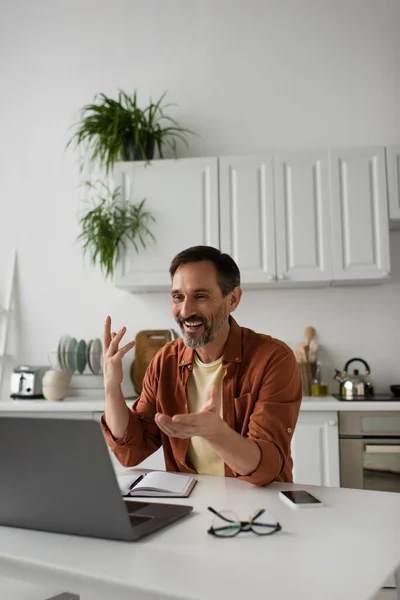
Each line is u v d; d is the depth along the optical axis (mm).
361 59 3477
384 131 3410
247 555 841
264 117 3506
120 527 908
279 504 1137
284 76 3520
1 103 3814
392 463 2678
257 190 3088
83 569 794
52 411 2941
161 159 3361
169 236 3123
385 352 3275
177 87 3607
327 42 3512
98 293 3561
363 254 2994
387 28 3475
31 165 3732
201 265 1509
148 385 1726
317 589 714
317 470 2689
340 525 990
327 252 3016
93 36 3748
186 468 1550
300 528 974
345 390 3049
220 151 3518
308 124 3469
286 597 690
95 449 892
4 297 3643
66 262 3621
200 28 3631
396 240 3309
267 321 3367
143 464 2828
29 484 962
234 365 1565
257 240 3059
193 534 946
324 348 3316
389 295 3297
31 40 3820
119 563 816
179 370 1662
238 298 1618
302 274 3023
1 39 3844
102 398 3264
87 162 3656
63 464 923
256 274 3045
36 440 936
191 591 712
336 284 3242
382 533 943
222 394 1565
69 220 3648
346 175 3045
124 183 3193
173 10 3674
